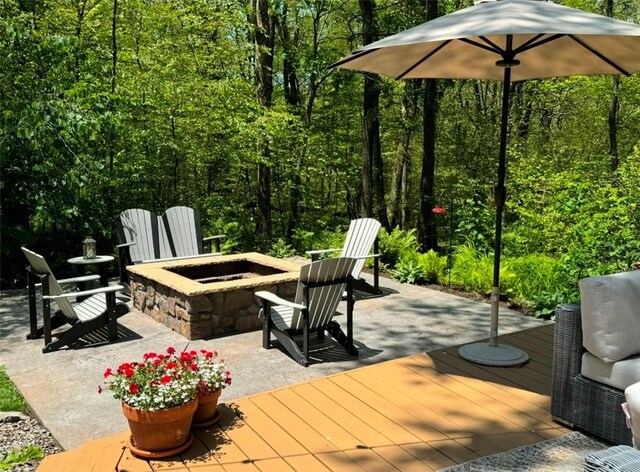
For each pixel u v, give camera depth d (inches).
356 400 130.8
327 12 512.1
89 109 273.7
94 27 350.6
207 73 404.2
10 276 290.7
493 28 118.3
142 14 371.9
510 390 136.4
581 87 528.4
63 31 319.3
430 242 355.3
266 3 393.1
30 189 284.2
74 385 150.3
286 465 102.3
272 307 191.8
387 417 122.1
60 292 177.0
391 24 398.0
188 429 108.1
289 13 512.1
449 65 180.9
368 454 106.4
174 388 103.5
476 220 314.7
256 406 127.6
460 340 188.1
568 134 581.6
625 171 340.5
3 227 276.8
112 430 124.1
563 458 104.7
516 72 187.9
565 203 290.5
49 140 257.3
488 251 305.6
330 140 538.0
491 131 540.1
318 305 169.2
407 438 112.7
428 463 103.3
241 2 466.0
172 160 373.1
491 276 247.1
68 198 285.3
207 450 107.7
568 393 116.5
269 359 170.1
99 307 195.0
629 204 265.9
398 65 171.2
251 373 158.6
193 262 240.4
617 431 107.7
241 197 475.5
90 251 222.4
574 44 158.7
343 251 258.1
